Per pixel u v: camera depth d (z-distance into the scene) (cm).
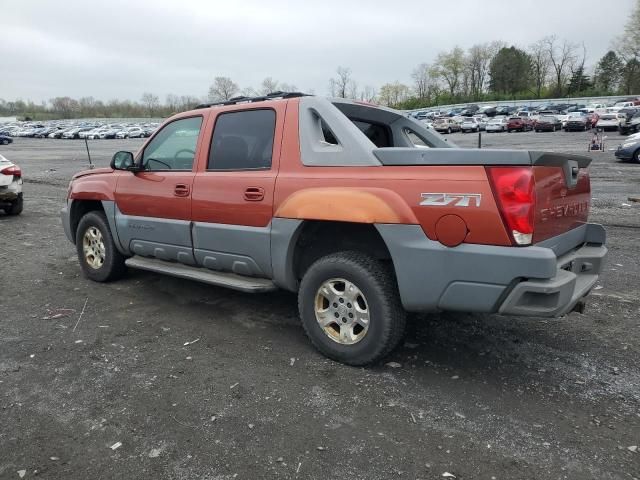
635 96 7344
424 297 318
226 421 293
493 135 4591
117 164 501
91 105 14338
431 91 11125
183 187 440
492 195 291
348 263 346
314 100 377
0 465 255
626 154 1895
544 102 7881
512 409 304
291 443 272
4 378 345
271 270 389
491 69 10550
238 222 402
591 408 304
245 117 415
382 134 490
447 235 304
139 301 502
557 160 315
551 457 259
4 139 5697
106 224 540
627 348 387
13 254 708
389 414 299
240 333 421
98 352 385
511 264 288
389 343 341
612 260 635
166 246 465
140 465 255
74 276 594
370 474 247
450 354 379
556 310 288
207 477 246
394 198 321
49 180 1828
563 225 339
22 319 454
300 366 361
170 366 362
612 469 250
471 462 256
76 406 310
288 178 371
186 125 460
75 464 256
